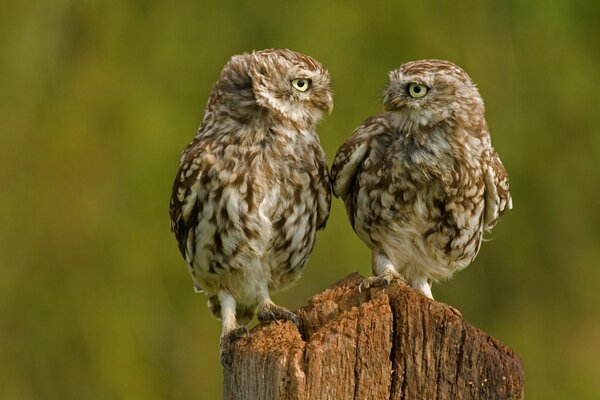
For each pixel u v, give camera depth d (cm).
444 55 1500
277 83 902
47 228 1467
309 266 1415
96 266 1472
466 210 920
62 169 1470
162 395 1464
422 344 702
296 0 1511
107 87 1484
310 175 911
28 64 1488
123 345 1463
